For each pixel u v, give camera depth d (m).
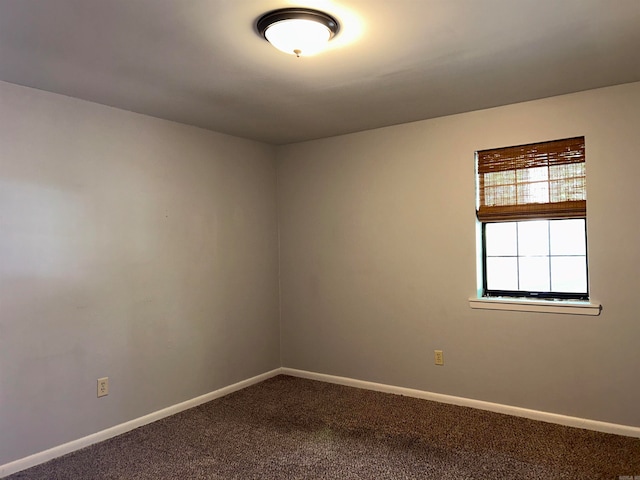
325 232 4.32
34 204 2.82
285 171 4.56
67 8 1.88
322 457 2.78
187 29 2.09
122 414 3.24
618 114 3.02
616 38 2.26
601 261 3.08
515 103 3.37
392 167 3.93
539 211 3.34
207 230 3.90
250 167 4.34
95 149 3.14
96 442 3.07
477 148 3.54
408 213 3.86
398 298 3.92
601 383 3.09
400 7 1.93
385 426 3.24
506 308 3.42
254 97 3.08
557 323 3.23
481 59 2.50
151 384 3.43
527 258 3.50
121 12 1.93
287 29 2.00
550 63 2.58
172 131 3.65
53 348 2.89
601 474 2.52
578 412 3.16
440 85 2.92
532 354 3.33
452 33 2.18
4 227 2.69
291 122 3.74
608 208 3.06
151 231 3.46
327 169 4.30
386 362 3.99
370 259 4.06
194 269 3.78
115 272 3.22
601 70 2.72
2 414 2.66
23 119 2.79
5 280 2.69
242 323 4.20
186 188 3.74
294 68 2.57
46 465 2.76
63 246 2.95
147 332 3.41
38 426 2.81
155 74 2.64
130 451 2.92
